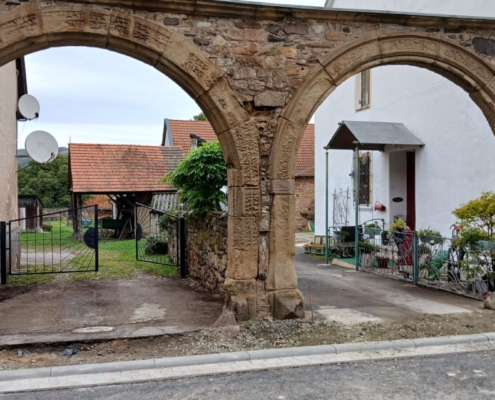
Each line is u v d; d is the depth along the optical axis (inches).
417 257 351.6
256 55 251.1
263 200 254.8
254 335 229.1
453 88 375.2
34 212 924.0
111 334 226.2
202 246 357.4
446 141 384.5
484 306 278.7
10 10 219.3
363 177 501.4
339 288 339.3
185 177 360.5
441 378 183.5
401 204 459.5
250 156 249.3
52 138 503.5
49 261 482.3
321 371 191.3
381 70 470.6
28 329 237.9
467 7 362.0
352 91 522.9
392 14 262.1
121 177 791.1
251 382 180.4
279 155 252.2
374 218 480.4
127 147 848.9
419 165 418.3
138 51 237.5
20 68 538.0
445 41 273.9
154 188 792.3
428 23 270.8
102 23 229.5
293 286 254.8
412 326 242.7
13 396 168.6
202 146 356.8
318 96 257.0
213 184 351.3
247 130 248.7
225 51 247.1
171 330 232.8
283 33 254.5
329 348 211.9
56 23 223.9
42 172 1350.9
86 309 281.1
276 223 252.1
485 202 297.6
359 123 425.1
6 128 440.5
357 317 259.3
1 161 413.4
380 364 198.8
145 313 270.8
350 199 526.3
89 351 209.8
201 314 267.9
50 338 219.3
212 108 246.2
